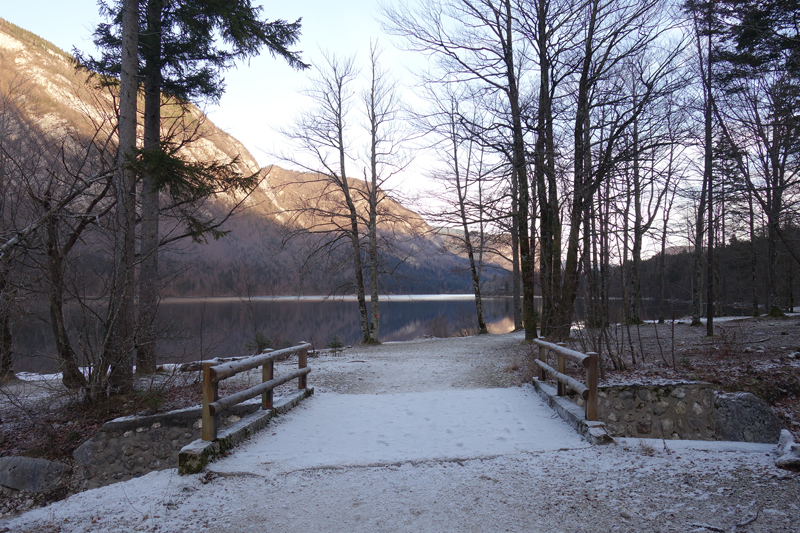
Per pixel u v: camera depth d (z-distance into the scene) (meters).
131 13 8.38
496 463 4.35
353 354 16.66
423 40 14.02
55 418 7.72
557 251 13.25
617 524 3.01
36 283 7.85
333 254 21.98
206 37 10.98
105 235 8.66
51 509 3.79
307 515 3.35
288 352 7.13
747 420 6.91
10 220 8.16
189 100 11.45
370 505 3.48
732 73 11.52
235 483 4.01
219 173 8.77
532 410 6.58
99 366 7.66
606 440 4.74
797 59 9.59
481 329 26.44
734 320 21.92
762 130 11.77
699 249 19.81
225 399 4.94
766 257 26.06
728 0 10.29
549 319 12.28
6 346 8.51
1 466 6.79
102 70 10.37
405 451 4.81
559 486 3.71
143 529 3.23
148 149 7.90
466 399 7.51
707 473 3.79
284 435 5.54
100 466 6.84
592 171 10.80
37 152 8.88
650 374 8.41
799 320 18.47
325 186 21.97
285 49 10.80
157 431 6.95
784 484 3.46
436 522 3.16
